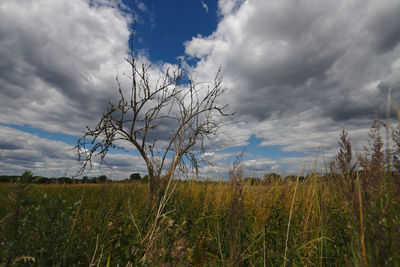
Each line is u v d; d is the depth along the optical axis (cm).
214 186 488
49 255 183
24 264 165
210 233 295
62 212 203
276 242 233
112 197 447
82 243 234
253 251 238
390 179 123
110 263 190
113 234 196
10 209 166
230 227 178
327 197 243
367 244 123
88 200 428
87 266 212
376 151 132
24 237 158
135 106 376
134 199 437
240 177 186
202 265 244
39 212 183
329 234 217
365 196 129
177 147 348
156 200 300
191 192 480
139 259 182
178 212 310
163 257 170
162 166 374
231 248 174
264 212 302
